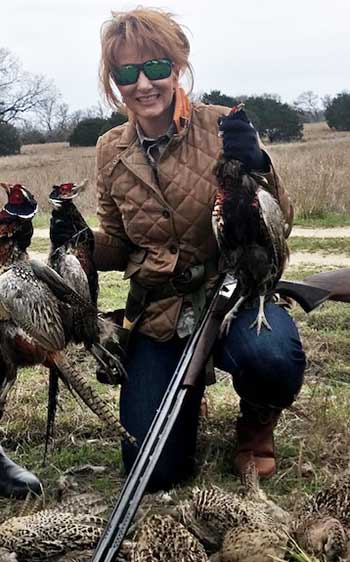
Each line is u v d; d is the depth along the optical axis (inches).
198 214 170.4
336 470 171.3
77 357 247.1
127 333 175.8
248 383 165.0
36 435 195.8
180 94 171.6
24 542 139.6
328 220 592.4
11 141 2084.2
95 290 174.1
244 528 134.3
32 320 149.7
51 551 139.6
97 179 179.2
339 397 207.8
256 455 172.9
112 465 182.9
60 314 154.0
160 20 167.3
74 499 160.2
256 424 172.2
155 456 138.9
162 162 170.6
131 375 175.2
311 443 179.6
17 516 153.2
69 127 2630.4
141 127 173.2
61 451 187.9
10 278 149.5
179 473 171.3
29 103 2495.1
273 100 1921.8
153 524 127.8
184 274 172.2
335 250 469.4
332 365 243.6
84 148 1994.3
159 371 174.2
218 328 162.7
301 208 602.2
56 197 165.0
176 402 149.9
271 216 163.8
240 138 163.3
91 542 139.7
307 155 987.9
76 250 166.1
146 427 170.7
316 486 165.2
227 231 164.2
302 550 128.8
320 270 407.5
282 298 182.7
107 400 212.5
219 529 138.7
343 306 311.4
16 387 219.5
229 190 163.8
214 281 171.2
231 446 184.5
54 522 141.8
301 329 281.0
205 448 185.3
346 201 628.7
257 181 164.4
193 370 154.9
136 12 168.1
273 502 153.6
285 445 183.9
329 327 287.7
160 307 174.1
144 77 166.6
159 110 169.2
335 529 129.0
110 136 178.2
